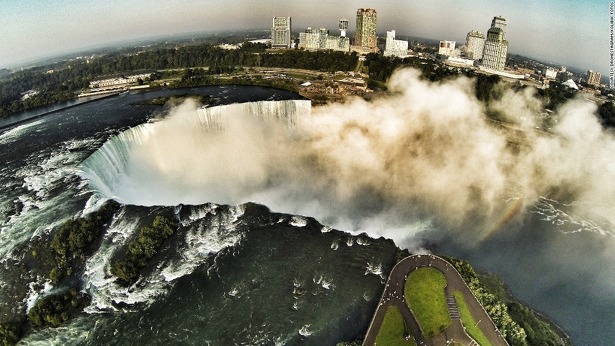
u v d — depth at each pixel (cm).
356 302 9081
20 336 7950
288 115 19450
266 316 8662
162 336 8100
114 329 8181
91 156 13400
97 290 8938
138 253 9738
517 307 9481
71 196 11325
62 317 8275
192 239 10756
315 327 8438
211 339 8094
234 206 12581
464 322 8388
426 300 8888
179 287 9250
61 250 9456
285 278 9738
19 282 8906
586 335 9406
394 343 7869
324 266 10225
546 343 8519
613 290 10781
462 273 9894
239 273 9800
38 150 14038
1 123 17575
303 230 11756
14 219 10438
